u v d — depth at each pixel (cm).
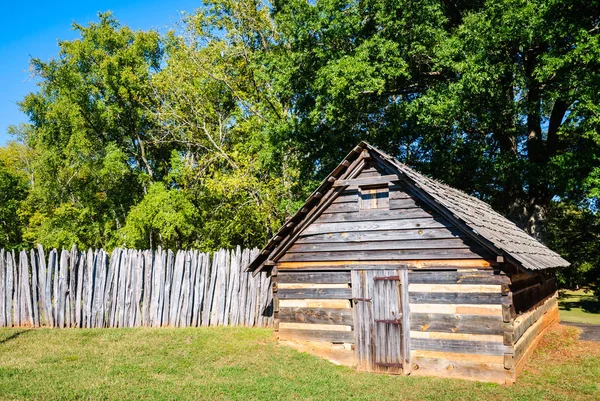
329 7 2294
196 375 1191
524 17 2011
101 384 1086
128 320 1736
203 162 2947
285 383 1134
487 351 1146
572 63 2017
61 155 3500
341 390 1095
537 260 1309
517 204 2475
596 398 1007
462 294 1195
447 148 2503
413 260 1274
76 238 2975
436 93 2230
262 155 2538
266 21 2908
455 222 1219
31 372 1167
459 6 2611
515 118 2444
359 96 2303
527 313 1347
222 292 1803
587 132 1945
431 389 1087
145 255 1780
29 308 1703
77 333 1590
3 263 1736
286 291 1473
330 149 2498
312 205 1434
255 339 1541
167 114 3041
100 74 3600
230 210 2955
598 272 3212
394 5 2231
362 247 1355
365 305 1330
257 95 2977
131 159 4016
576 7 2030
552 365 1259
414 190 1293
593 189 1891
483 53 2092
